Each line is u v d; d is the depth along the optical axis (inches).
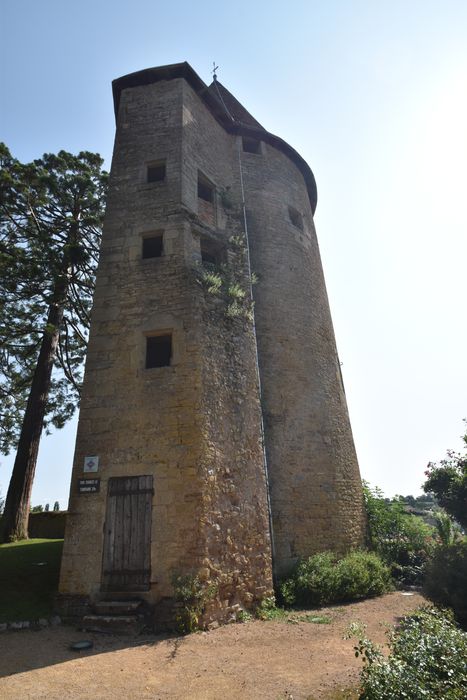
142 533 309.6
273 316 505.7
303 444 464.8
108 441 339.9
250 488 362.6
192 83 522.0
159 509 313.6
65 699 180.9
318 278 604.1
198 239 428.5
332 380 543.8
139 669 213.8
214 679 201.9
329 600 366.3
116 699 181.3
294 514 424.5
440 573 292.8
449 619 219.6
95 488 326.6
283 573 388.8
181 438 329.7
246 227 525.7
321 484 461.7
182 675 206.8
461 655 163.2
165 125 477.7
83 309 600.7
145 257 434.6
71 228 590.2
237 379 390.3
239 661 225.5
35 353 663.1
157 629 275.6
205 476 321.7
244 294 434.9
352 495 500.4
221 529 321.4
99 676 204.7
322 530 441.4
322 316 575.8
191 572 293.6
